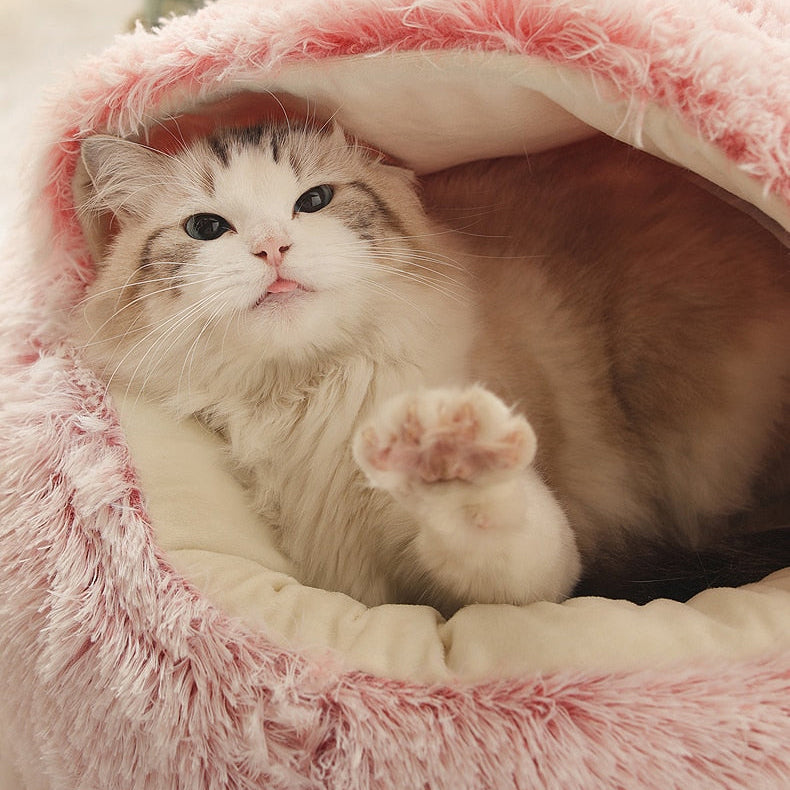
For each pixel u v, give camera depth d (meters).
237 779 0.34
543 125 0.43
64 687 0.36
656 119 0.37
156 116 0.43
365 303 0.42
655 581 0.46
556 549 0.38
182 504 0.40
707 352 0.45
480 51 0.38
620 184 0.46
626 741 0.33
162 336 0.42
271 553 0.42
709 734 0.33
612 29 0.37
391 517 0.42
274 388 0.44
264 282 0.40
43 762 0.37
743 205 0.41
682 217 0.45
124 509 0.38
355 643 0.36
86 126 0.42
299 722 0.33
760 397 0.45
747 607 0.36
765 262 0.44
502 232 0.47
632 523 0.47
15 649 0.37
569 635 0.35
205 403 0.44
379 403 0.42
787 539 0.47
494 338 0.44
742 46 0.36
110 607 0.36
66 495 0.38
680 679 0.34
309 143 0.43
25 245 0.45
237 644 0.35
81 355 0.44
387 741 0.33
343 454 0.43
